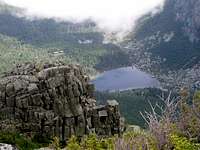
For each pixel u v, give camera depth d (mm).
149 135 17047
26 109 62156
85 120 65000
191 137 18797
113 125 66062
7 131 58719
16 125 60656
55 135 61625
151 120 17094
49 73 64875
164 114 17297
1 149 28500
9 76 66188
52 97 63594
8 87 62969
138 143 16406
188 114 19109
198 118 19156
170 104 17375
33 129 60938
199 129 19016
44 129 61344
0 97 62688
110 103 67312
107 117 66000
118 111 67000
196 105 19219
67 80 65750
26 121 61500
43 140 60031
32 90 62844
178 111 18906
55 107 63375
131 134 17875
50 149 34500
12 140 54406
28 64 69250
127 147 16125
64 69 66062
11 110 62094
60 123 62625
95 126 65250
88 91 70812
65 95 64625
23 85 63406
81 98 66500
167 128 17047
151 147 16516
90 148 25281
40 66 67562
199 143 18766
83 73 71438
